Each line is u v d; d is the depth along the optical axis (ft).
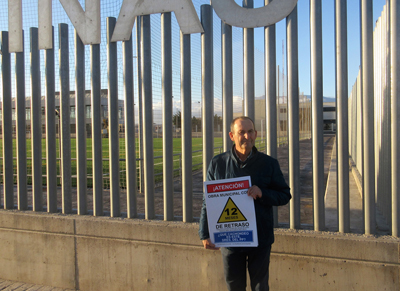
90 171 35.60
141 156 20.77
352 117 37.45
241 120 7.48
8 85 13.32
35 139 12.98
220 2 10.64
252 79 10.60
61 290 11.85
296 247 9.39
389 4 9.62
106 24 11.98
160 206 16.61
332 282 9.12
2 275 12.75
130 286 11.15
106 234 11.35
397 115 9.06
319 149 9.75
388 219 9.75
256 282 7.80
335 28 9.64
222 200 7.68
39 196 13.05
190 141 11.12
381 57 11.50
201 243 10.32
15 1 13.00
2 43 13.41
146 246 10.91
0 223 12.72
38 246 12.23
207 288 10.33
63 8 12.26
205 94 11.00
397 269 8.60
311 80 9.91
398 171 9.05
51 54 12.74
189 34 11.11
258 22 10.36
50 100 12.75
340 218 9.62
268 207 7.76
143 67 11.54
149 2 11.30
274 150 10.40
